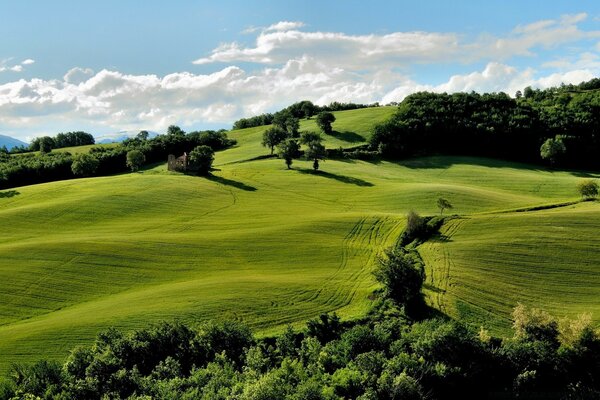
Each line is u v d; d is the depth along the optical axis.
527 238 75.44
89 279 69.44
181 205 111.50
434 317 56.22
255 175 142.12
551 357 47.06
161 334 48.47
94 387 39.97
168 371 43.91
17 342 51.69
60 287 66.81
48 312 60.84
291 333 51.19
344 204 113.69
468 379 44.91
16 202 114.25
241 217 103.00
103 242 82.62
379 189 124.19
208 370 42.34
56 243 81.00
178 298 61.72
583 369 47.28
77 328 54.19
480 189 122.00
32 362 48.31
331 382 40.69
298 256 78.88
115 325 54.78
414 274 58.56
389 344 48.19
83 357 44.53
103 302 62.81
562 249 71.69
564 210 87.69
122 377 40.53
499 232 78.25
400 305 58.53
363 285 66.62
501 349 47.72
